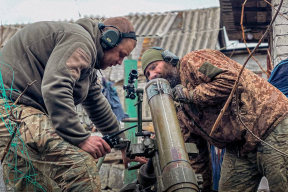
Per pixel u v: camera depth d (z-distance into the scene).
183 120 3.04
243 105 2.57
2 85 2.24
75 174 2.24
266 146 2.53
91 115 3.11
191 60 2.69
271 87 2.62
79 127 2.28
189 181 2.11
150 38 7.36
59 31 2.43
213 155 3.67
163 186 2.14
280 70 3.14
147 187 2.74
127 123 5.74
